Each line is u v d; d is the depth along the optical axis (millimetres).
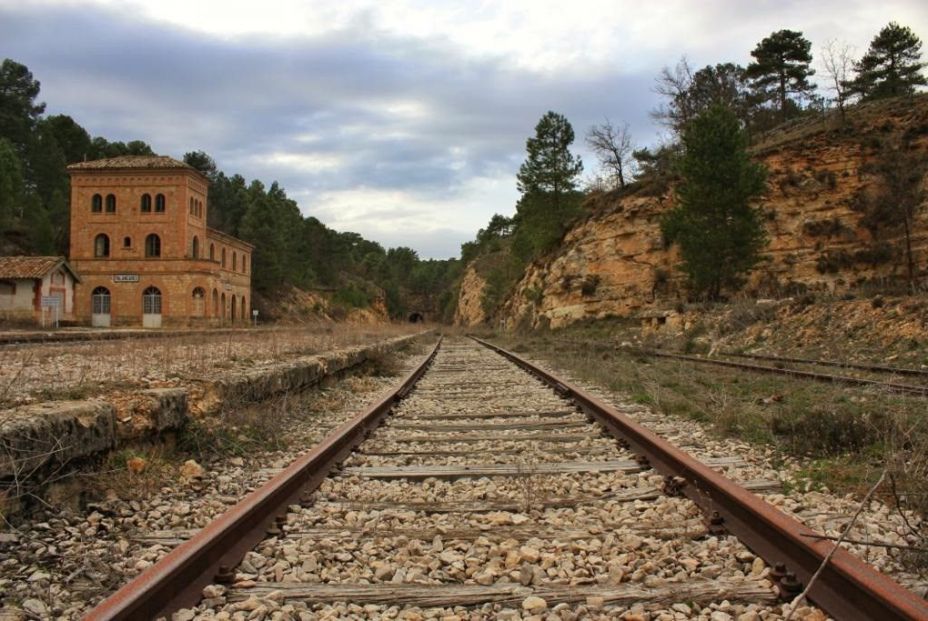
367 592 3529
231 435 7926
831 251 40750
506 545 4258
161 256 64938
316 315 99250
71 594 3662
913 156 41031
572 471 6355
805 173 43438
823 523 4793
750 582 3561
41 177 84500
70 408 5637
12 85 88750
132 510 5328
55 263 53625
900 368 15195
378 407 9570
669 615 3270
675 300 41750
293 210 131625
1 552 4238
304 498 5316
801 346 22328
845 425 7312
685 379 14266
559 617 3297
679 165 38531
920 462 5891
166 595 3262
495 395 12664
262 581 3721
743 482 5957
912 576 3777
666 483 5578
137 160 66875
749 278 40656
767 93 62438
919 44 58938
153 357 13719
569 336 42438
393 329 53094
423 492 5746
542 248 60312
